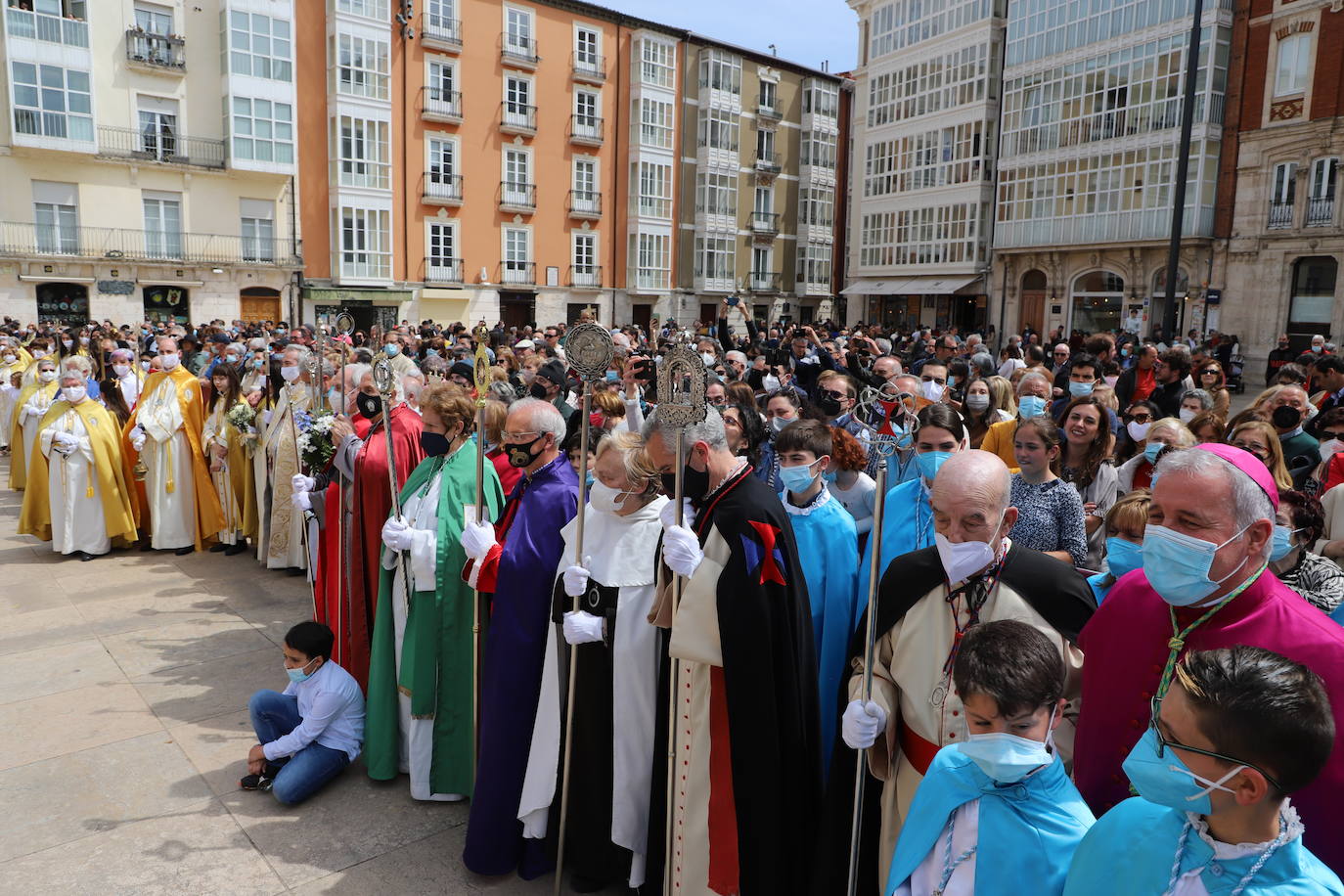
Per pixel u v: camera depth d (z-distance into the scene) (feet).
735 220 132.05
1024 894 6.01
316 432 15.78
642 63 117.80
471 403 13.69
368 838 12.12
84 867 11.35
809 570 10.87
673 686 9.71
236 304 92.84
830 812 8.75
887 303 122.93
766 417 20.29
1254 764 4.35
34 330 65.21
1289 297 78.59
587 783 10.84
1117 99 89.10
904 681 8.26
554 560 11.47
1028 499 12.23
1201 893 4.73
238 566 24.54
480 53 104.32
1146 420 17.72
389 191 99.45
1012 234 101.30
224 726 15.24
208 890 10.93
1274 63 78.13
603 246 118.42
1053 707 6.10
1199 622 6.64
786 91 137.28
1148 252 88.22
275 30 91.09
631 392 19.38
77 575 23.54
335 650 15.33
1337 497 13.34
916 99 112.78
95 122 83.61
